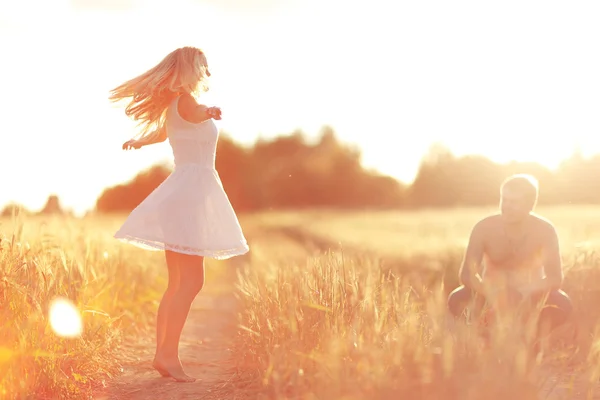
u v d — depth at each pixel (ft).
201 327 20.43
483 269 15.85
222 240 13.67
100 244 21.16
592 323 15.25
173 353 13.52
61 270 14.28
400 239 38.65
